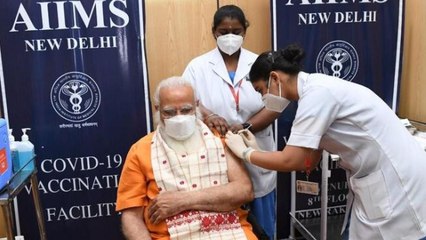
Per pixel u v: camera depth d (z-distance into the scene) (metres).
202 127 1.69
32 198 2.29
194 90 1.69
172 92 1.58
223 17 1.93
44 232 2.05
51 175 2.27
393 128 1.45
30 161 1.85
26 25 2.09
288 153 1.43
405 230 1.44
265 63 1.47
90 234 2.38
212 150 1.62
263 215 1.98
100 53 2.18
